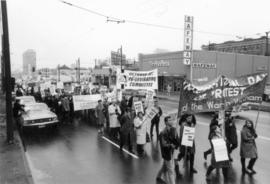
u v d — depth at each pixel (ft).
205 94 27.81
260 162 31.55
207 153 32.27
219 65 135.95
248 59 146.61
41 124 48.55
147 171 28.96
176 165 28.17
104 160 32.86
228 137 30.58
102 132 48.14
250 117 66.59
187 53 124.77
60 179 27.17
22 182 25.27
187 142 27.91
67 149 37.96
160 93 152.97
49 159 33.60
